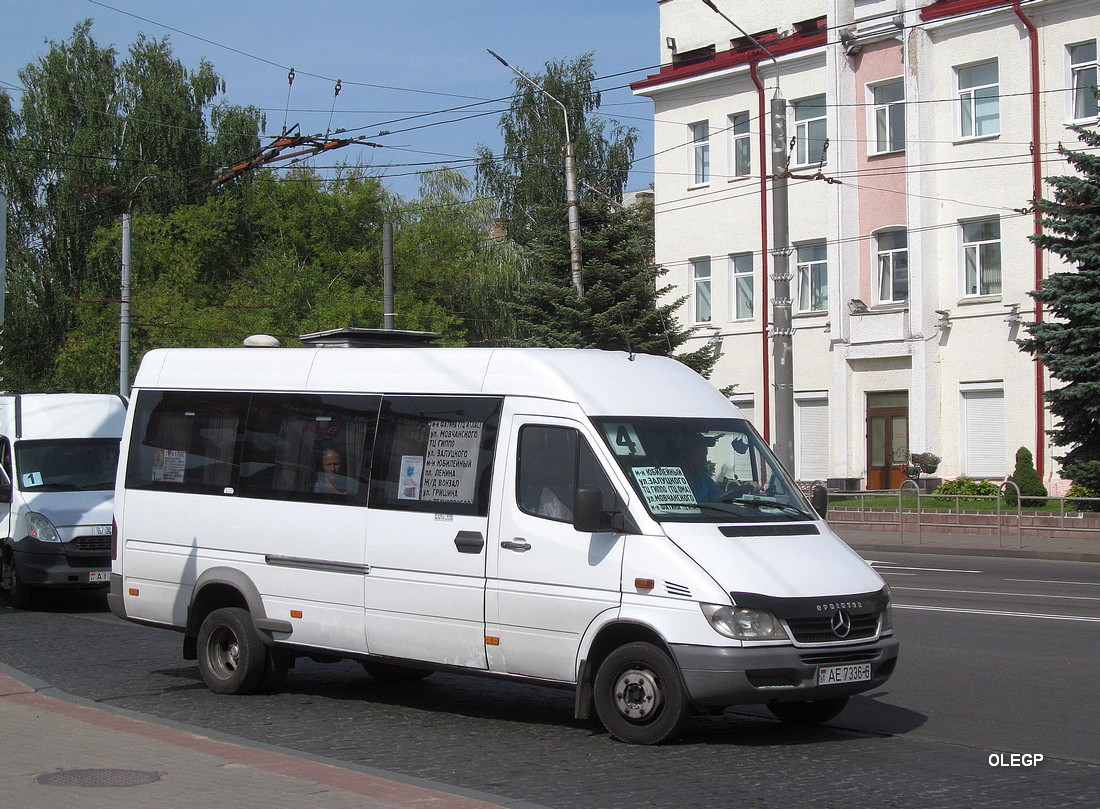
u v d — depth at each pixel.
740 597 7.53
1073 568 21.27
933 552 25.16
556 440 8.43
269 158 24.12
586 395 8.48
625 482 8.07
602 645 8.09
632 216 31.22
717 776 7.18
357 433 9.51
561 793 6.80
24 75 44.19
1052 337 25.77
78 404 17.56
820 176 23.23
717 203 37.72
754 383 36.72
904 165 33.09
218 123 42.97
